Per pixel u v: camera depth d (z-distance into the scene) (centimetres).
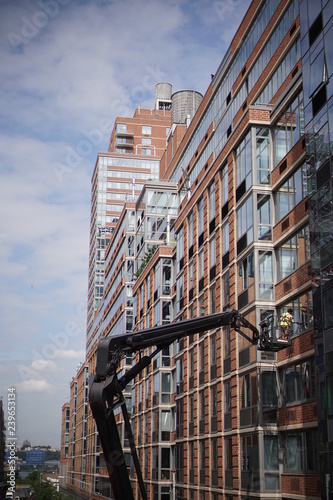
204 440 4216
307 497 2791
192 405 4622
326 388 2555
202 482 4212
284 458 3050
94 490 10081
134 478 6294
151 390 5919
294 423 2944
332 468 2458
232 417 3559
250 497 3181
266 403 3138
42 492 12750
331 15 2759
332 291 2578
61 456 18350
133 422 6619
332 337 2550
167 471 5447
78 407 14000
